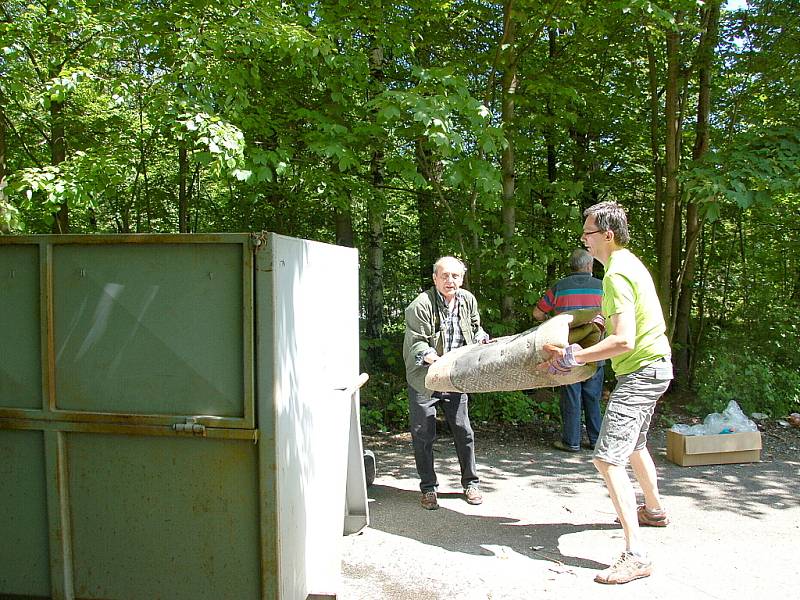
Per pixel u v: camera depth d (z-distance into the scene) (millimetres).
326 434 3166
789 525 4137
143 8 6125
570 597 3186
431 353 4227
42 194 6070
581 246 8234
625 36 7988
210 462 2512
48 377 2557
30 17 5910
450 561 3621
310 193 8117
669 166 8203
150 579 2574
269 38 5434
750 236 9820
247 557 2514
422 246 9117
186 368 2500
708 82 8430
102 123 7074
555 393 7625
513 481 5098
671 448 5566
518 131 7855
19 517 2631
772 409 7180
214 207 8891
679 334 8859
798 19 7566
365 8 6527
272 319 2416
